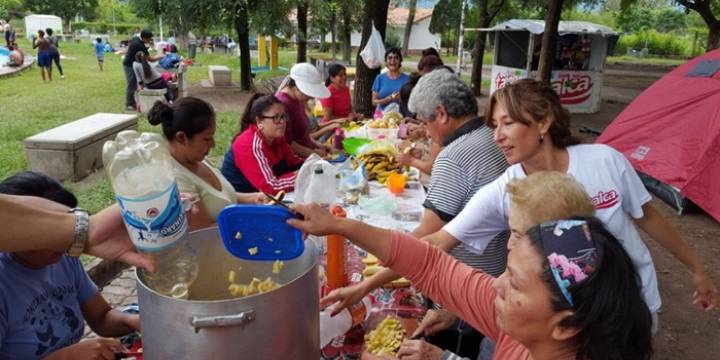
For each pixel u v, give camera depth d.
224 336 1.08
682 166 5.74
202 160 2.57
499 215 1.92
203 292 1.50
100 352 1.62
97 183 5.61
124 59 10.42
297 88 4.07
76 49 30.59
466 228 1.96
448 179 2.17
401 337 1.82
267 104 3.11
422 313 2.02
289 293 1.14
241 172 3.17
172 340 1.11
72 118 9.32
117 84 14.49
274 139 3.22
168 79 11.71
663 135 6.21
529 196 1.33
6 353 1.57
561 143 1.87
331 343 1.85
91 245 1.12
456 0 23.05
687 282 4.26
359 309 1.86
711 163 5.54
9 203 1.05
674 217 5.75
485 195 1.93
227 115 10.04
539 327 0.96
